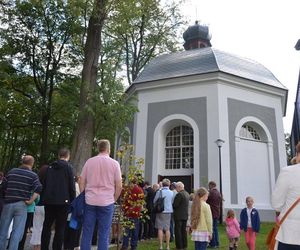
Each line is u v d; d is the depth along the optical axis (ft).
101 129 52.54
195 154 62.39
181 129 68.03
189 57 73.15
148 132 67.67
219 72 63.82
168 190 29.99
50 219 20.48
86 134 49.08
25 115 80.84
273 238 11.72
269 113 68.90
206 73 64.54
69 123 79.77
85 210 16.43
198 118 64.03
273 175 65.21
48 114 77.46
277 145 67.72
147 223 35.76
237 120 64.39
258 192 63.16
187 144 66.74
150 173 65.00
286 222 11.28
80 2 52.42
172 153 67.41
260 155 65.77
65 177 20.70
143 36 93.76
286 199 11.67
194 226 22.90
